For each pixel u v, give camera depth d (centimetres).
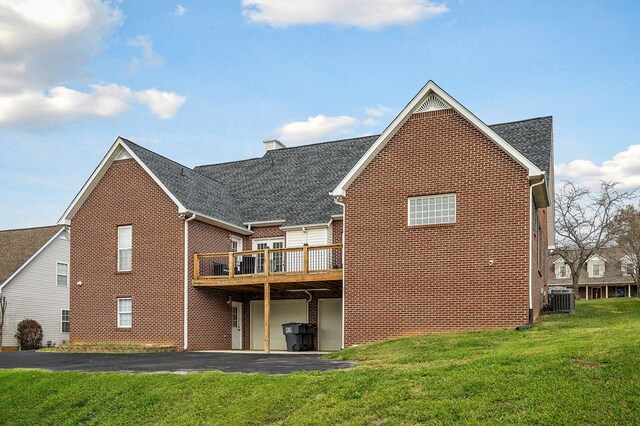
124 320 2511
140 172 2531
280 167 3083
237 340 2695
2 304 3375
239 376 1272
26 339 3441
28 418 1267
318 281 2278
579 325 1727
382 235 2028
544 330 1659
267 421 1049
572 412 897
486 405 949
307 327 2480
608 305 2859
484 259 1886
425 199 2000
